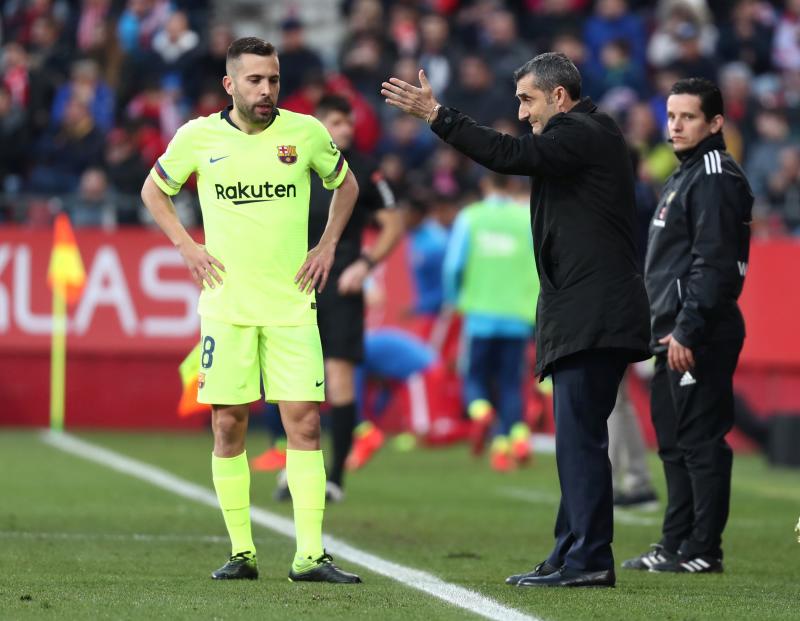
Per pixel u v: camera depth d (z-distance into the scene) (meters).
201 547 27.25
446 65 67.81
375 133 63.84
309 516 22.92
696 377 24.97
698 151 24.98
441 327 56.84
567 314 22.41
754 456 54.91
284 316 22.69
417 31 70.00
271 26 77.50
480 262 46.88
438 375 56.34
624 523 33.47
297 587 22.11
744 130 67.62
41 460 45.12
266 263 22.59
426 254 56.31
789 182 62.62
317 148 22.83
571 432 22.67
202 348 22.86
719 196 24.41
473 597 21.30
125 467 43.50
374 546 28.22
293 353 22.70
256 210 22.56
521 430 46.69
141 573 23.59
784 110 70.12
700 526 25.38
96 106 65.31
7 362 57.22
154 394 57.72
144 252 57.72
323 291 35.59
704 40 72.56
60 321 56.97
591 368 22.59
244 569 23.06
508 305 46.81
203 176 22.72
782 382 56.66
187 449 49.94
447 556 26.83
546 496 39.00
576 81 22.86
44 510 32.97
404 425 58.06
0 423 57.25
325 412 57.31
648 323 22.69
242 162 22.50
